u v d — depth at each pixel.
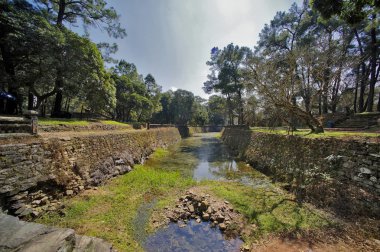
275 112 14.03
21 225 2.73
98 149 10.64
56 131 12.03
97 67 16.28
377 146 6.04
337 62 11.63
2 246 2.26
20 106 18.67
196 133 57.00
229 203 7.54
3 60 12.79
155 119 55.09
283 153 11.71
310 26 19.91
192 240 5.53
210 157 18.50
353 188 6.34
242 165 15.02
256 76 13.04
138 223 6.29
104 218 6.34
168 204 7.63
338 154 7.68
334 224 5.51
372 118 14.55
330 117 18.53
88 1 17.19
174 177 11.23
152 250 5.11
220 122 79.62
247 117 25.81
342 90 16.91
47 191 6.90
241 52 29.28
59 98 18.64
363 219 5.38
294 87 12.55
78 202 7.18
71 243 2.65
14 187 5.82
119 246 5.05
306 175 8.59
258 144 16.28
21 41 11.18
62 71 13.65
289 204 7.18
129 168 12.24
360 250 4.43
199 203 7.32
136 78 38.72
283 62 14.88
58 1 17.06
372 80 18.84
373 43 18.14
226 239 5.53
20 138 6.88
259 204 7.35
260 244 5.12
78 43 13.92
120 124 22.94
